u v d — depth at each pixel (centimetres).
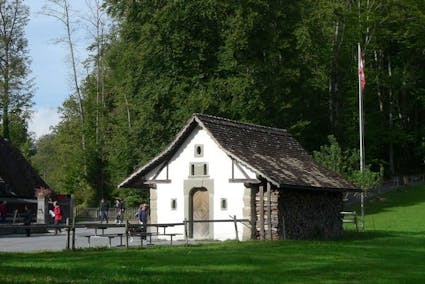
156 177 3922
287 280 1866
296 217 3809
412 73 8300
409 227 4919
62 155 8700
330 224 4219
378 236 4134
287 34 6028
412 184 7781
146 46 5584
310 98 6881
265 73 5772
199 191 3828
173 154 3888
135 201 6812
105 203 6438
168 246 3123
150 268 2125
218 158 3753
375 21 7444
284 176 3659
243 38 5569
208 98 5422
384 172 8444
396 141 8238
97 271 1967
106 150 7788
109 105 8362
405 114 8669
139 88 5772
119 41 6200
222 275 1936
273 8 5925
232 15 5666
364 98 7825
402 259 2527
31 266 2130
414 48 8306
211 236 3747
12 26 7700
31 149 10888
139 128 5675
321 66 6525
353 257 2581
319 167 4250
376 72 7812
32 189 5959
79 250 2827
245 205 3656
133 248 2975
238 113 5578
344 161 6147
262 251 2803
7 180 5766
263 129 4203
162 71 5675
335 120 7288
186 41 5559
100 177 7869
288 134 4422
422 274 2052
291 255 2627
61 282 1697
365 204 6488
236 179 3684
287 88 5969
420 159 9012
